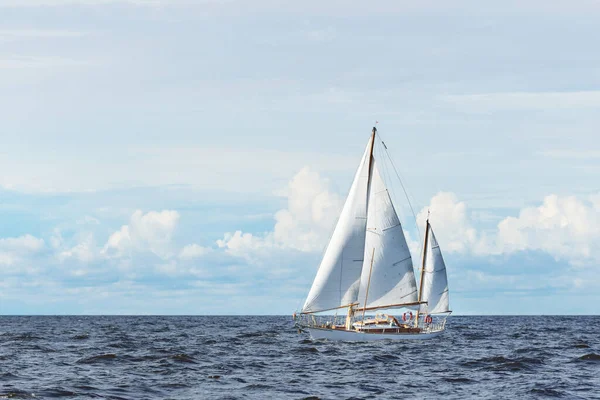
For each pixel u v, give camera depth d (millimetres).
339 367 74375
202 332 158125
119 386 59156
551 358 85375
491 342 118250
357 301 95625
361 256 94812
